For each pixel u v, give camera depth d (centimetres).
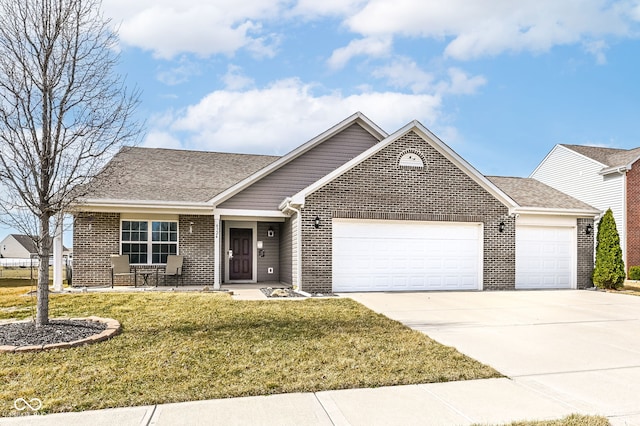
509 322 959
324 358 639
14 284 1839
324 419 441
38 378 546
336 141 1770
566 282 1730
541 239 1712
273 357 641
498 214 1603
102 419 437
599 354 707
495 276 1588
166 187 1609
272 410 462
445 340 780
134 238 1566
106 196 1459
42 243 779
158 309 1010
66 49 760
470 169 1557
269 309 1027
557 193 1941
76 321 828
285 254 1722
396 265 1505
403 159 1511
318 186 1430
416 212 1513
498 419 445
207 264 1598
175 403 479
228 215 1623
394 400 495
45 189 758
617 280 1675
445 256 1552
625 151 2598
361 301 1209
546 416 455
